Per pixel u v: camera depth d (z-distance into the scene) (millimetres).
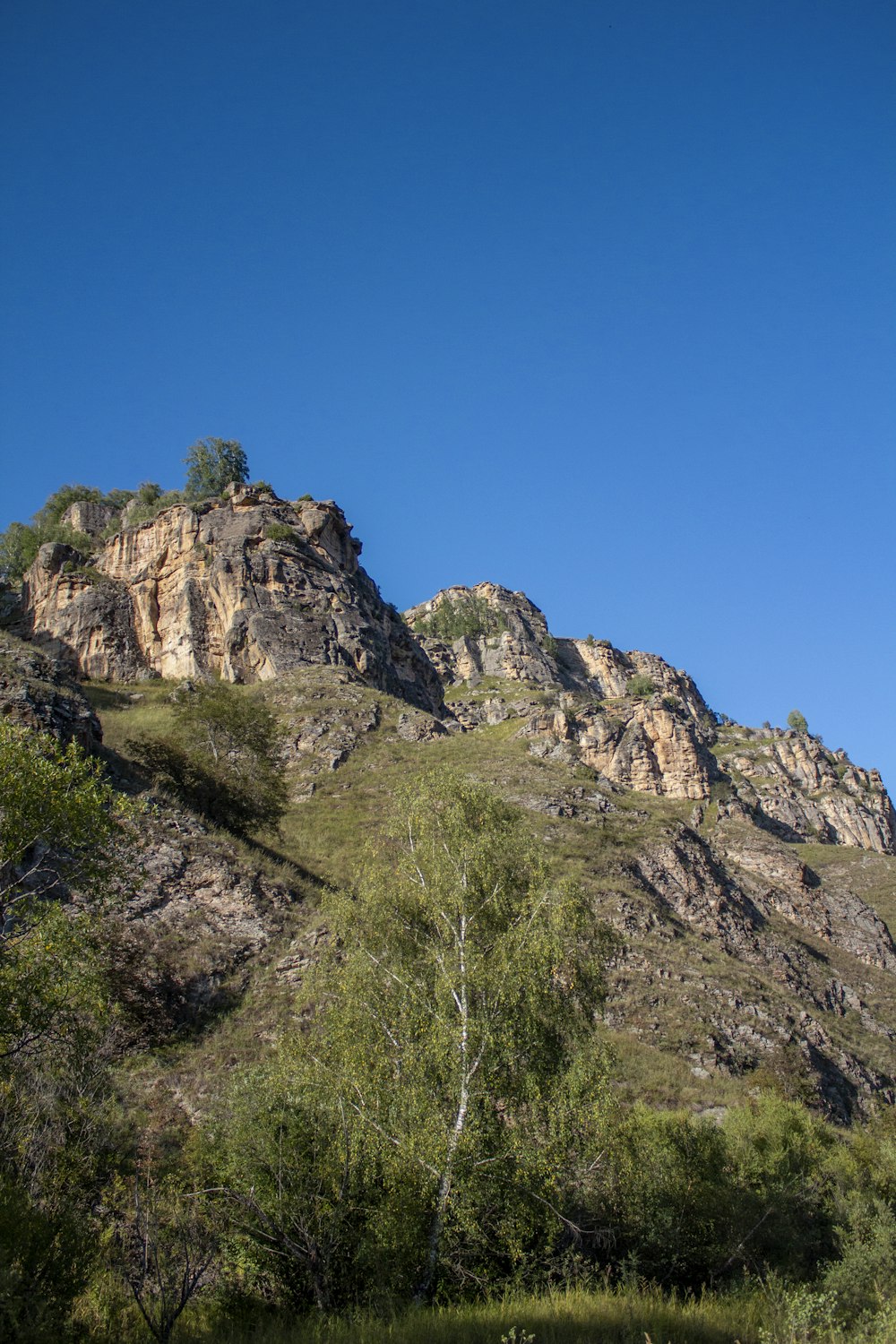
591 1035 23594
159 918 35594
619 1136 23703
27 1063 19688
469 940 23688
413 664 105812
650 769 119562
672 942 52344
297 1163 20062
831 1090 45375
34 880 29891
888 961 77500
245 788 50781
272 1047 30547
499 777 69438
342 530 109938
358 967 23094
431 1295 19516
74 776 22844
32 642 89812
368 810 60500
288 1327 17969
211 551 95625
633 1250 22984
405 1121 20531
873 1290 22531
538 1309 18500
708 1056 41438
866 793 177375
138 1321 16656
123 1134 22516
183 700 61906
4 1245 14820
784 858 87688
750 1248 24953
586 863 57938
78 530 116562
